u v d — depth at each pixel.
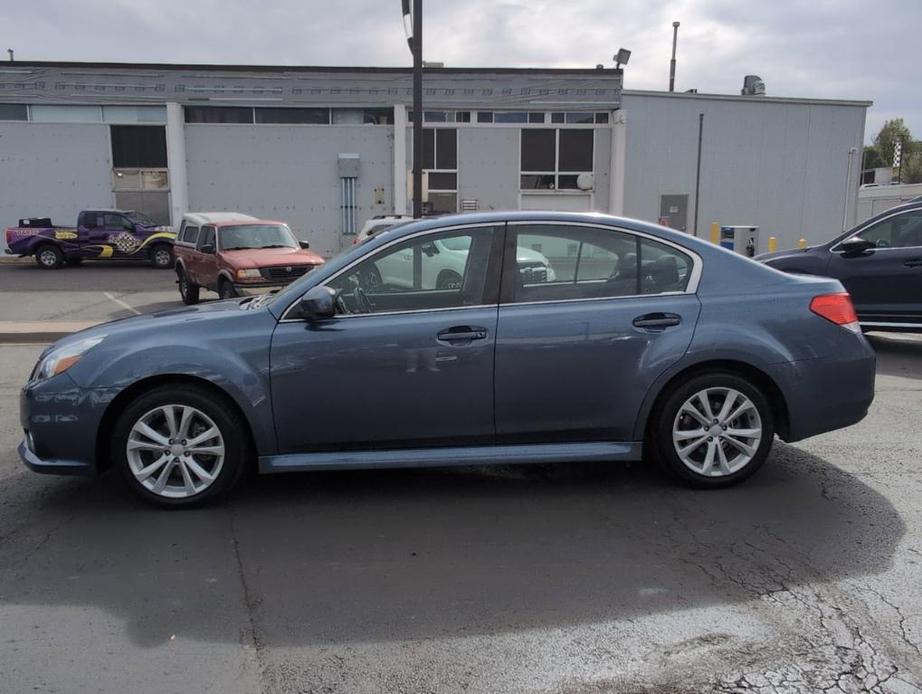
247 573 3.70
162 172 26.41
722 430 4.61
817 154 28.58
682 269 4.61
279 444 4.41
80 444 4.33
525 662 2.94
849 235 9.59
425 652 3.01
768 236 28.62
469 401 4.41
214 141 26.38
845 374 4.62
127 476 4.41
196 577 3.66
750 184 28.19
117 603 3.41
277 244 14.52
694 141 27.48
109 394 4.29
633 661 2.93
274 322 4.38
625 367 4.45
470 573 3.69
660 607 3.34
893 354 9.55
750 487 4.79
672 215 27.69
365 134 26.67
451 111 26.53
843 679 2.81
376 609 3.35
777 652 2.98
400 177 26.58
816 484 4.84
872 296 9.22
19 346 10.71
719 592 3.46
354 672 2.88
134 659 2.96
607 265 4.56
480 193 26.95
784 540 4.02
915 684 2.77
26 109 25.70
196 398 4.34
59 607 3.37
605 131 26.81
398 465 4.45
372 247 4.52
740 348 4.46
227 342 4.33
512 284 4.48
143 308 14.68
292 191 26.83
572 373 4.43
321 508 4.52
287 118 26.53
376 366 4.34
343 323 4.37
